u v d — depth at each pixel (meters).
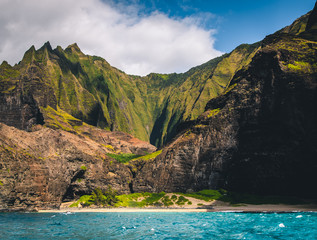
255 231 45.69
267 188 139.50
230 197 139.88
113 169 173.62
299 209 105.50
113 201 141.50
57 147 149.75
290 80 141.12
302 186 131.38
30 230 51.44
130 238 41.31
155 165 174.38
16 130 138.88
